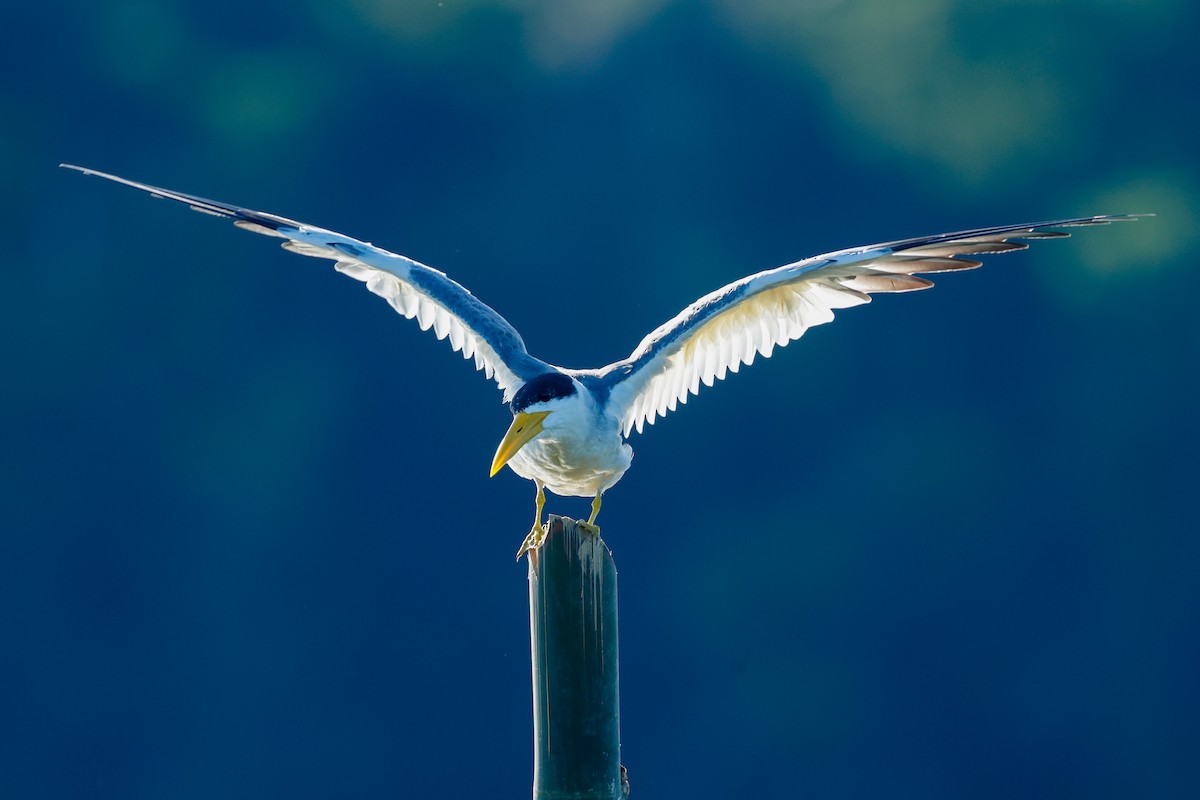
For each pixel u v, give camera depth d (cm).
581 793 1064
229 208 1370
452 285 1382
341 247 1367
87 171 1347
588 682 1067
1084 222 1334
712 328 1391
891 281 1352
